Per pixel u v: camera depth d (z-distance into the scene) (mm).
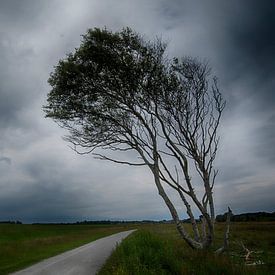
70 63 19859
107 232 76750
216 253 18734
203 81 19547
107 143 20938
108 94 20172
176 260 16203
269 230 47844
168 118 19453
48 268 19578
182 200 20109
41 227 90125
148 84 19406
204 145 19203
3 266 21047
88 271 17859
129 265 14688
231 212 19844
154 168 20047
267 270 17422
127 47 19828
